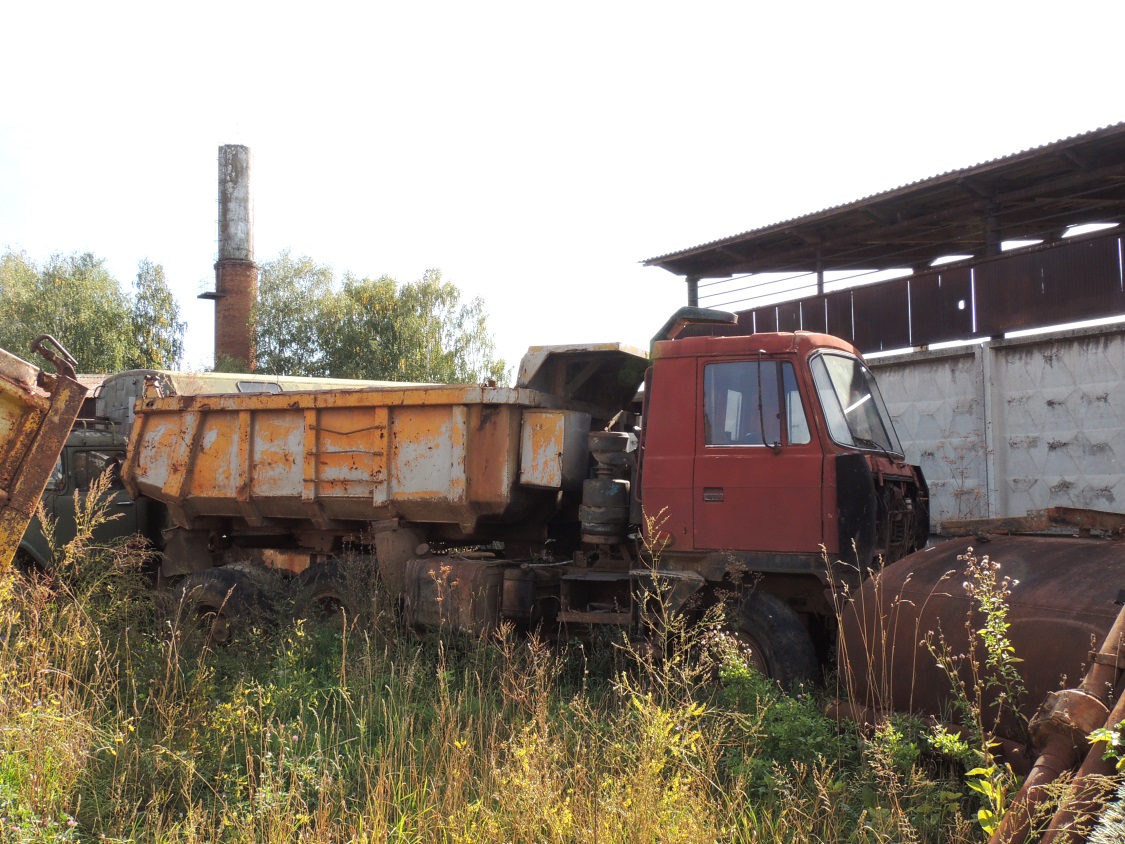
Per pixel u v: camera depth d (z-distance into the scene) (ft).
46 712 15.65
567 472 24.34
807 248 51.83
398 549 26.37
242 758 16.10
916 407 41.55
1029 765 13.21
